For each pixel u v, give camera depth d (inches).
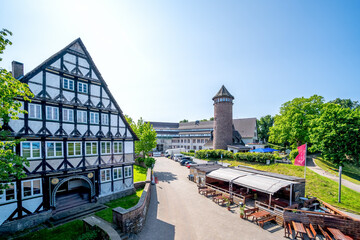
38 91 503.5
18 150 464.4
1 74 242.4
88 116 612.1
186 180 1066.7
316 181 852.0
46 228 458.9
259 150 1392.7
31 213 477.7
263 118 2662.4
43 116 510.3
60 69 550.0
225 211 631.8
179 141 2726.4
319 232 493.7
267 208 600.7
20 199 461.1
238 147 1587.1
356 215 600.7
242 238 464.1
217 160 1433.3
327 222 492.1
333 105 1147.3
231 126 1636.3
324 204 649.6
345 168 1167.0
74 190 705.0
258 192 820.0
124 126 722.2
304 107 1291.8
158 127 2920.8
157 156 2268.7
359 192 781.3
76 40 593.0
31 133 485.1
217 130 1638.8
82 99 599.8
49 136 515.5
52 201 518.3
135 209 482.3
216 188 876.0
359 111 750.5
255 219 570.9
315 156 1428.4
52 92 530.9
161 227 516.4
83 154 591.2
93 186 615.8
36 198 489.4
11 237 419.2
